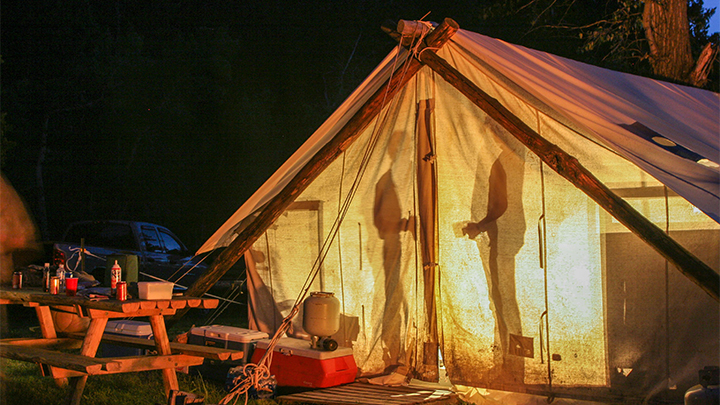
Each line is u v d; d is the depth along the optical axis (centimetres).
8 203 601
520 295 516
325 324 493
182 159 1911
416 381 541
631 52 1255
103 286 519
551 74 480
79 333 502
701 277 323
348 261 591
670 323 464
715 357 448
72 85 1678
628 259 482
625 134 409
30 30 1675
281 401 457
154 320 411
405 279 568
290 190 489
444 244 555
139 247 1010
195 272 1088
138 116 1803
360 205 593
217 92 1975
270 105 2336
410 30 443
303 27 2714
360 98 500
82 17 1744
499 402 496
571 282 500
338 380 498
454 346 537
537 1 1448
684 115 543
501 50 470
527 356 505
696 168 390
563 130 512
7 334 687
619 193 495
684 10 993
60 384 471
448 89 559
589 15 1477
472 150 552
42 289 459
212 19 2533
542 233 515
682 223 475
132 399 450
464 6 2430
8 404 416
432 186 562
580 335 491
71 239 1001
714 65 1222
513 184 531
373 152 593
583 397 482
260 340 515
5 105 1625
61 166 1772
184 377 520
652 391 462
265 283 618
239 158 2003
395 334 564
